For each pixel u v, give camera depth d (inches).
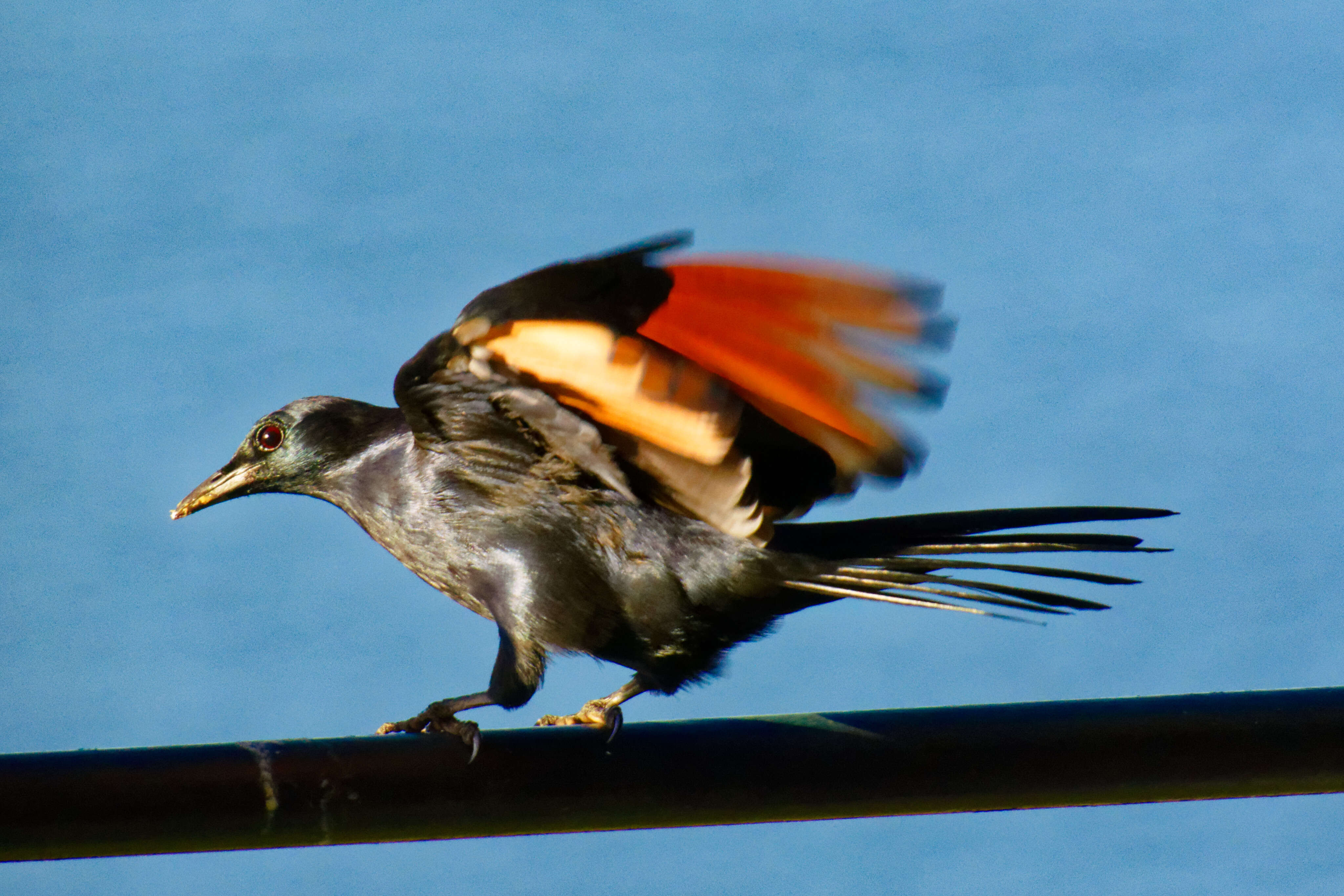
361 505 205.0
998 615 202.1
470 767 198.5
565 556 203.5
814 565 202.8
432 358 202.7
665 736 198.8
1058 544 202.8
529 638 203.6
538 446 203.3
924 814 199.0
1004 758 198.7
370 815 198.4
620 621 203.6
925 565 202.7
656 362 201.2
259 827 197.9
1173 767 198.7
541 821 198.7
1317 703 198.8
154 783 197.8
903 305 199.6
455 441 203.8
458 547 203.9
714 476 202.5
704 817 198.8
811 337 200.4
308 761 198.2
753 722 198.8
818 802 198.8
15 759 197.5
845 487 202.2
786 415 201.5
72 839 197.5
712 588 203.2
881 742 198.8
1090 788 198.8
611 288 200.5
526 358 201.9
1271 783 198.8
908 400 200.7
